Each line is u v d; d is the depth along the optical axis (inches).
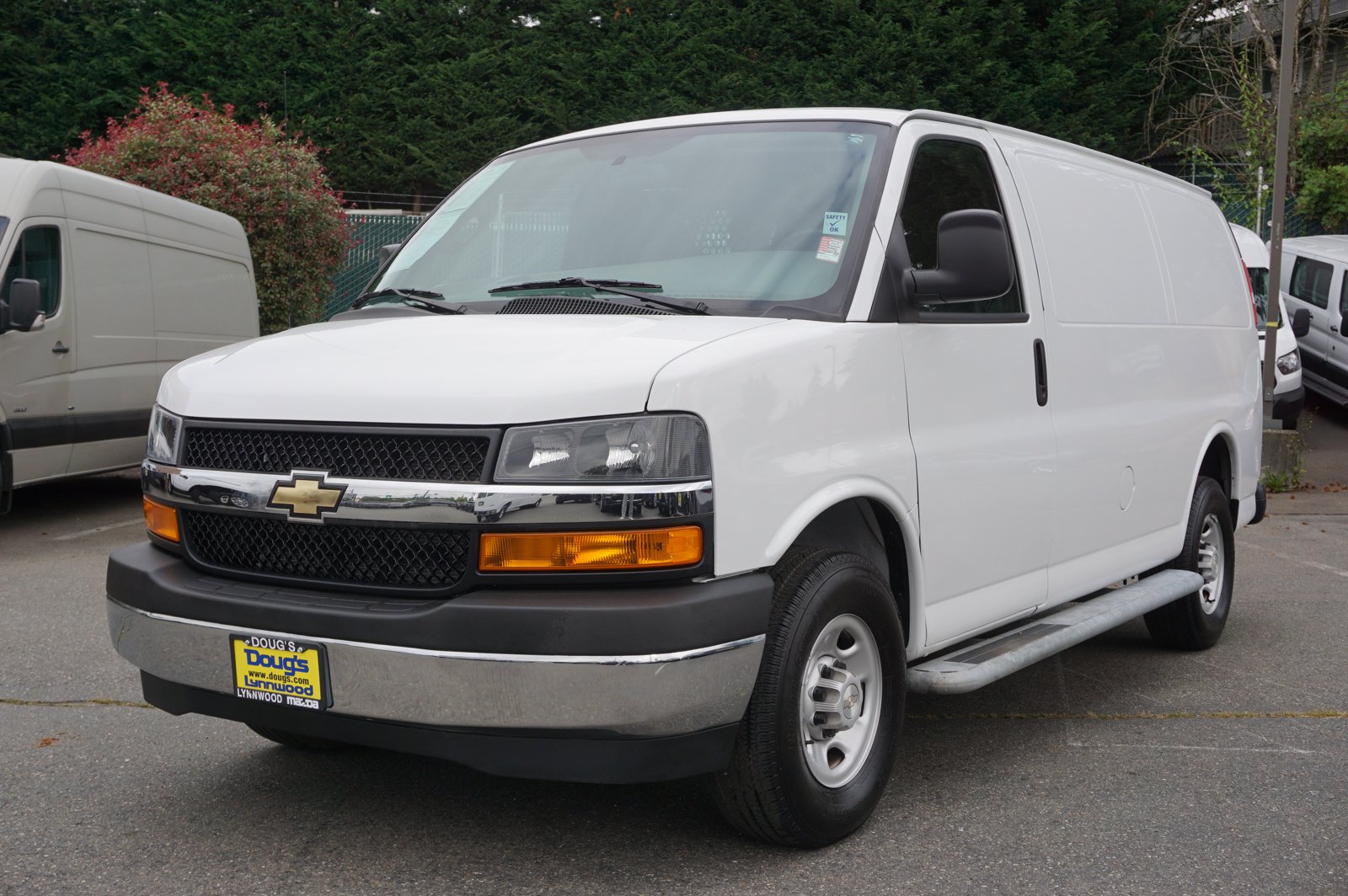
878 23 1136.2
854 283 150.3
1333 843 149.7
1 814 154.3
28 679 216.5
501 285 166.7
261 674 131.6
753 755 134.6
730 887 134.6
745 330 138.9
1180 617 239.8
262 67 1278.3
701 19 1199.6
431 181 1301.7
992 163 181.2
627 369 126.8
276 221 639.8
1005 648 170.7
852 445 144.6
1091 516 194.9
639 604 120.7
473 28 1284.4
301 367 140.2
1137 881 138.1
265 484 133.3
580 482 123.0
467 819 153.3
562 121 1229.7
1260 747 187.0
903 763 177.9
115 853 142.8
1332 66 1085.1
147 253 431.5
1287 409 581.9
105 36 1284.4
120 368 414.3
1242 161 851.4
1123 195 220.7
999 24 1145.4
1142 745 187.5
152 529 146.6
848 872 139.0
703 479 125.6
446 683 122.3
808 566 140.0
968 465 163.3
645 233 164.9
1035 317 181.0
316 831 149.3
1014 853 145.2
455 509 123.9
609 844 145.8
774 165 165.9
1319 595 303.6
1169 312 226.7
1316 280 696.4
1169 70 1159.0
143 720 193.0
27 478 374.3
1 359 362.9
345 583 130.0
